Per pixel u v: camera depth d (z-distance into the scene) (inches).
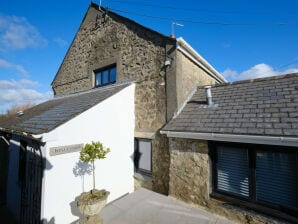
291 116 139.6
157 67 243.9
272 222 136.6
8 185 265.9
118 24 300.4
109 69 322.7
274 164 144.4
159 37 243.4
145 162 255.3
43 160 163.9
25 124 219.9
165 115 230.8
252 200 151.3
